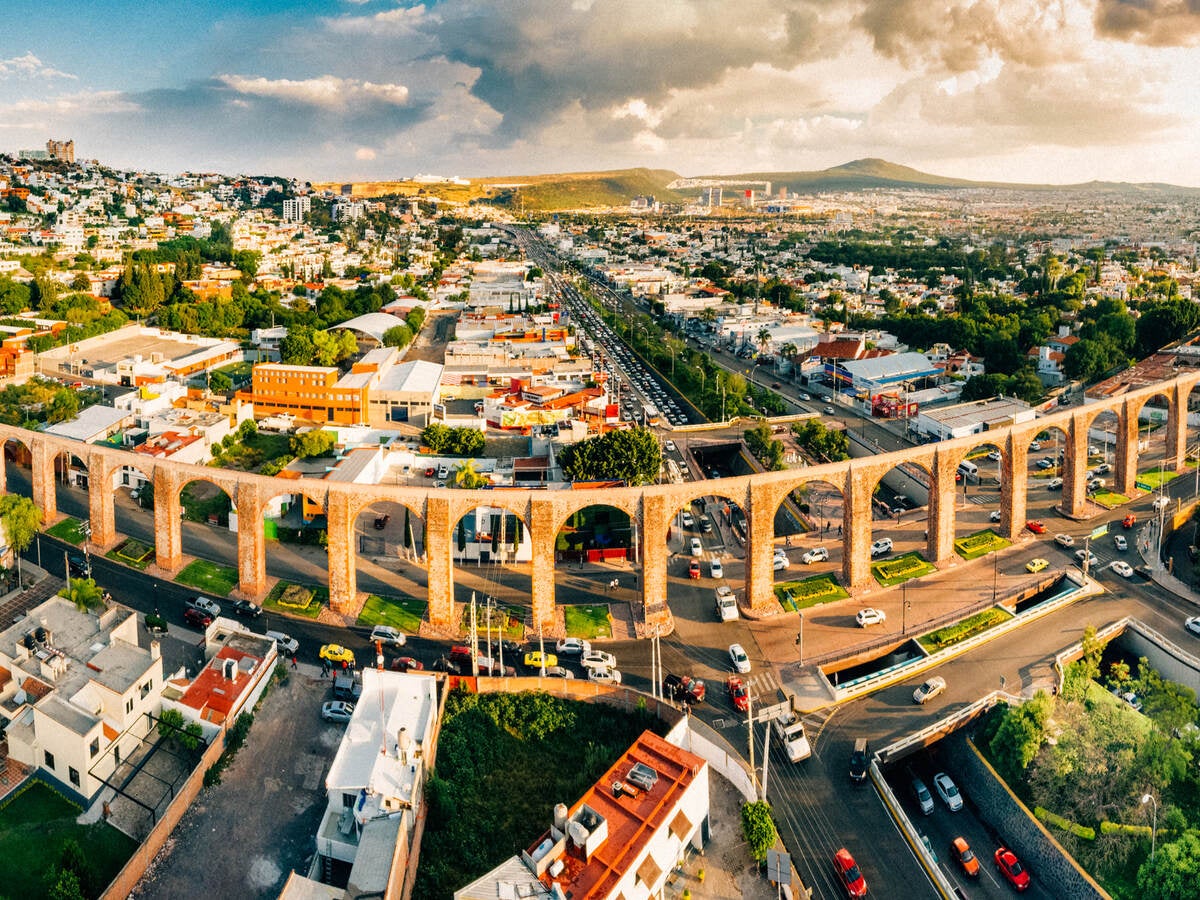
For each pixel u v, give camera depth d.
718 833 109.06
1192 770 123.25
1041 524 197.12
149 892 97.31
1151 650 153.25
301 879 91.44
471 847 106.81
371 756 110.62
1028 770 124.25
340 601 157.62
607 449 197.62
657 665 135.25
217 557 175.88
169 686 125.25
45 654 119.44
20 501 165.88
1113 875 111.62
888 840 110.44
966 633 153.38
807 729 129.88
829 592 168.00
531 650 148.00
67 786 109.19
